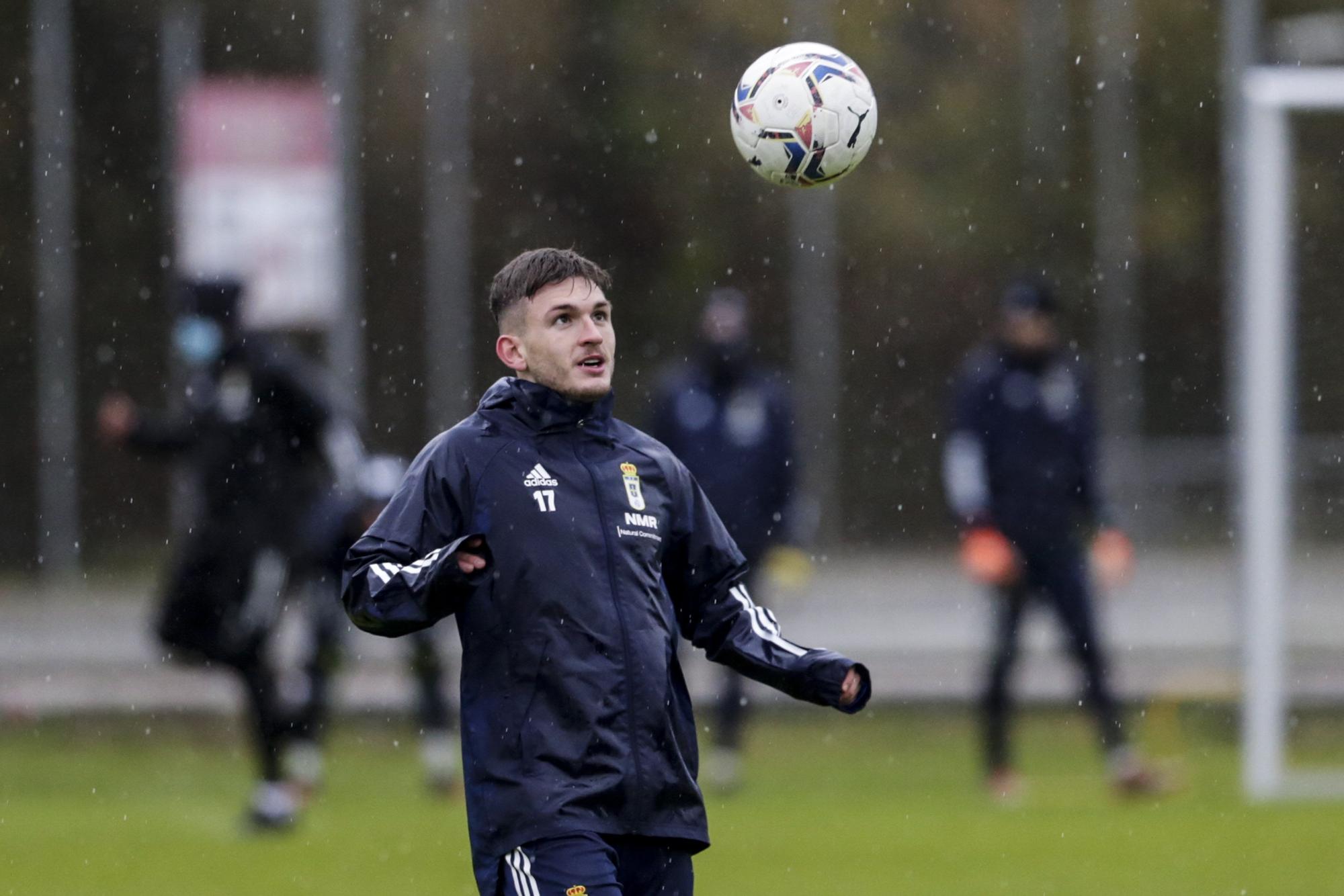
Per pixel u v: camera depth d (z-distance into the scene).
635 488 16.38
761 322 70.25
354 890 26.64
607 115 70.12
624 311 69.94
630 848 15.93
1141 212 72.62
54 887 27.02
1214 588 53.66
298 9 69.12
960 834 31.91
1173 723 43.66
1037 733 43.41
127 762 40.31
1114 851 30.11
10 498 63.50
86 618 53.84
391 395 64.50
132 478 63.59
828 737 42.78
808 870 28.45
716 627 16.75
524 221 69.44
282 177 45.41
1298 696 42.94
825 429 58.91
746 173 70.69
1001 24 72.62
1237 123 54.19
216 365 31.97
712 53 71.38
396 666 46.75
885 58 72.62
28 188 65.88
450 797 35.50
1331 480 40.28
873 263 70.38
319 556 32.16
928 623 52.53
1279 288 37.69
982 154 71.69
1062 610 35.31
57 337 56.69
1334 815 33.94
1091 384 35.69
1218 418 70.00
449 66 60.16
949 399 68.88
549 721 15.56
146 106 66.06
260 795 32.09
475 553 15.55
